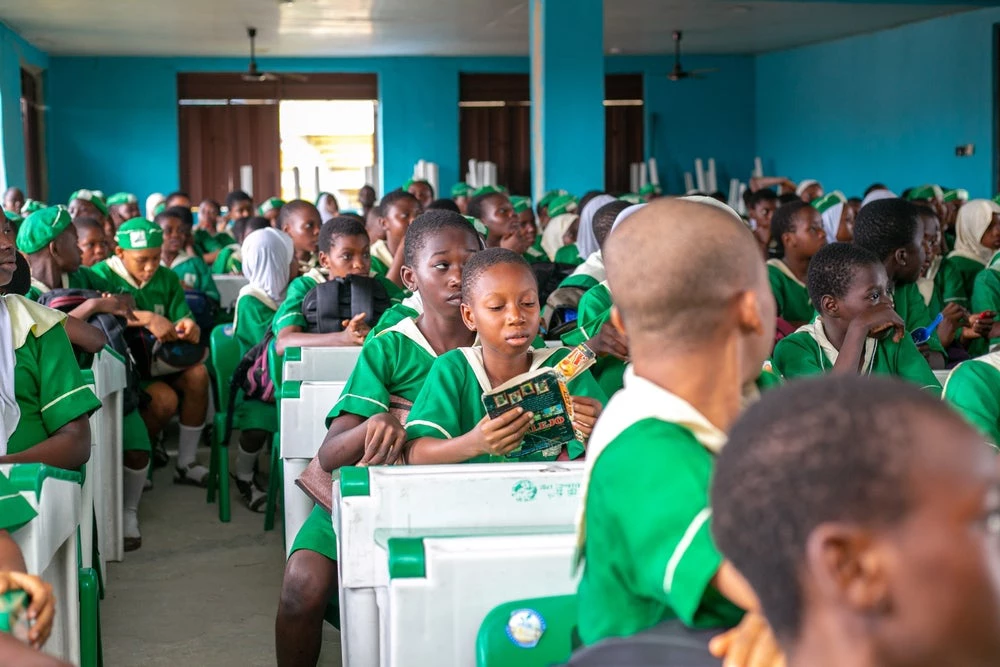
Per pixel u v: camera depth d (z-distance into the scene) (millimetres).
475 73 18219
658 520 1220
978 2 13164
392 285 4906
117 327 4250
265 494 5031
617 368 3125
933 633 783
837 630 812
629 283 1354
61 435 2771
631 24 14914
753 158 19000
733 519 862
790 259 4840
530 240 7223
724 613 1260
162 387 5223
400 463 2469
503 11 13500
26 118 16766
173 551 4422
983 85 13859
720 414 1351
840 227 6898
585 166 11109
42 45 16250
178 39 15773
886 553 784
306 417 3236
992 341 4938
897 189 15633
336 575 2711
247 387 4730
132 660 3336
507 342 2490
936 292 5664
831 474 795
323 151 18891
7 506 1924
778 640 872
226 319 7230
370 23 14406
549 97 11055
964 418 834
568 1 10992
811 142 17578
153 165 17891
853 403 826
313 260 6621
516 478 2053
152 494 5277
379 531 2037
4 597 1668
